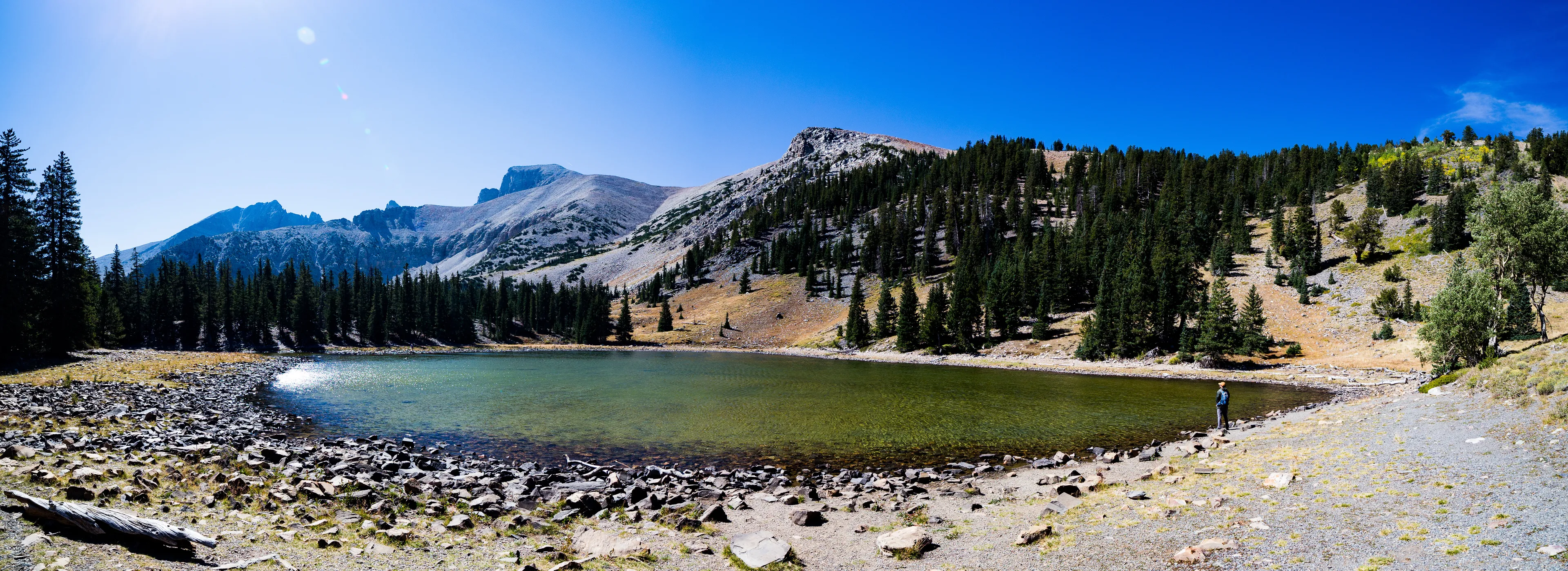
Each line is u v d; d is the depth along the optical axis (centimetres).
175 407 3275
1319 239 9706
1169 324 7512
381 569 994
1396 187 11025
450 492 1689
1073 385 5359
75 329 5653
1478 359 3647
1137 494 1483
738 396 4506
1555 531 920
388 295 13838
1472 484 1241
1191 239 11219
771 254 19525
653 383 5519
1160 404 4009
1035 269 10575
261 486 1546
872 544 1262
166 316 10319
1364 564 902
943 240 17125
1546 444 1450
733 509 1580
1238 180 14912
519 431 3003
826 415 3534
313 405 3819
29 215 5216
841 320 13400
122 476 1465
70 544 899
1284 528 1109
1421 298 7538
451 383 5300
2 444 1653
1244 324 6694
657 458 2438
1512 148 12975
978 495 1716
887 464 2336
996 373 6831
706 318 15325
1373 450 1736
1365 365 5819
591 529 1355
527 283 17975
